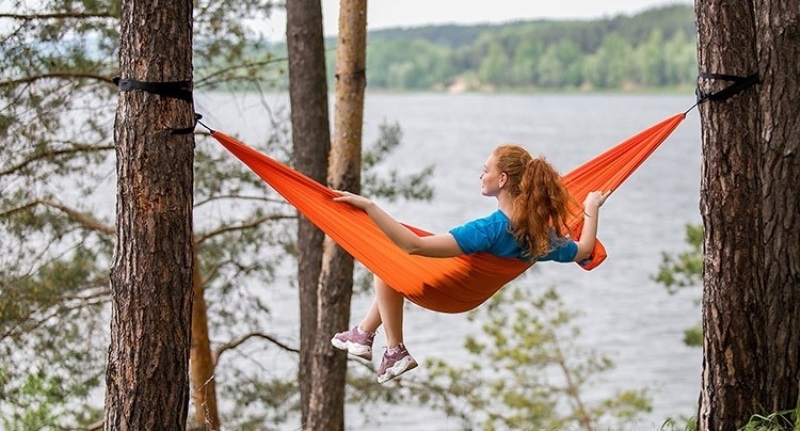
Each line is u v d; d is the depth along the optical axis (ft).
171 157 16.63
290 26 35.78
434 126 544.62
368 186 41.65
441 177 307.58
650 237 223.71
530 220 16.22
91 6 32.04
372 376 43.32
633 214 268.00
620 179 19.48
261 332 41.86
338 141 31.35
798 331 21.03
